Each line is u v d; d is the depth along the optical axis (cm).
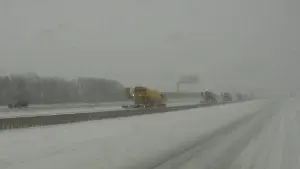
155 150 919
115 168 709
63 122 1571
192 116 2122
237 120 1923
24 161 750
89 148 914
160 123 1617
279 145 1028
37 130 1267
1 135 1116
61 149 893
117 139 1079
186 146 998
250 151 926
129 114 2128
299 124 1658
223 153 894
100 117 1847
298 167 739
